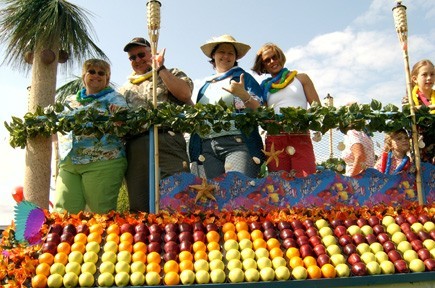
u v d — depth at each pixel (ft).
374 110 14.57
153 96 13.80
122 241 11.91
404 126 14.67
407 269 11.93
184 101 15.15
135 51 15.64
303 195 14.03
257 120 14.03
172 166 14.15
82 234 11.90
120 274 10.94
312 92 16.34
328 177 14.29
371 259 11.91
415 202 14.55
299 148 14.88
